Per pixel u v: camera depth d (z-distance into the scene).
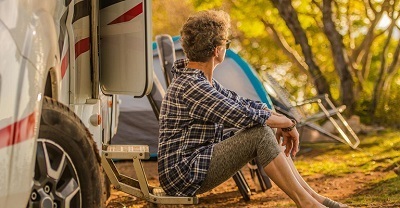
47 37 4.28
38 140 4.17
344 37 26.59
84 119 5.37
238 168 5.48
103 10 5.52
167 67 9.21
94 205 4.49
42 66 4.13
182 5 31.11
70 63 5.01
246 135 5.38
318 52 29.64
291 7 19.45
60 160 4.30
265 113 5.38
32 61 4.04
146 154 5.62
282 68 35.19
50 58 4.29
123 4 5.43
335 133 17.02
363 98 20.53
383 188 9.20
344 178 10.38
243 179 8.63
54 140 4.29
